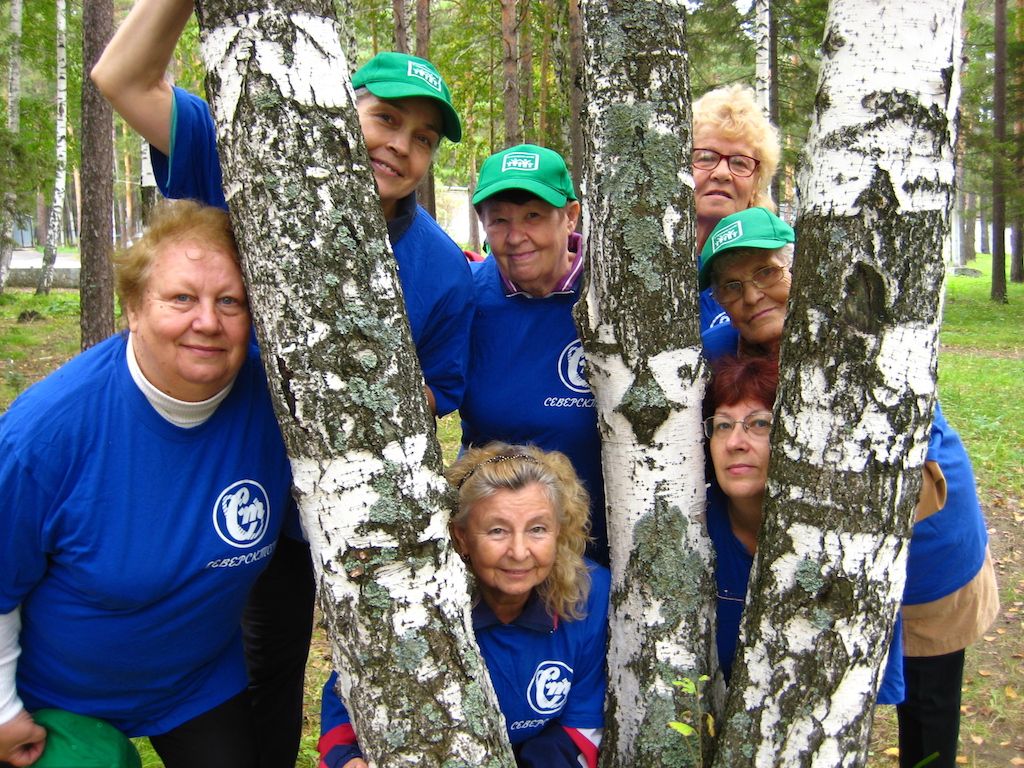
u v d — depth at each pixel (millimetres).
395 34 9789
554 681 2273
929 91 1653
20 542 1810
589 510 2602
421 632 1747
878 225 1682
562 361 2752
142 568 1853
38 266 24500
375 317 1687
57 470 1782
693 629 2123
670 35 2006
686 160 2057
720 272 2475
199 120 2273
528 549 2146
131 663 1991
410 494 1721
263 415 2004
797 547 1801
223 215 1860
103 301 9117
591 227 2084
